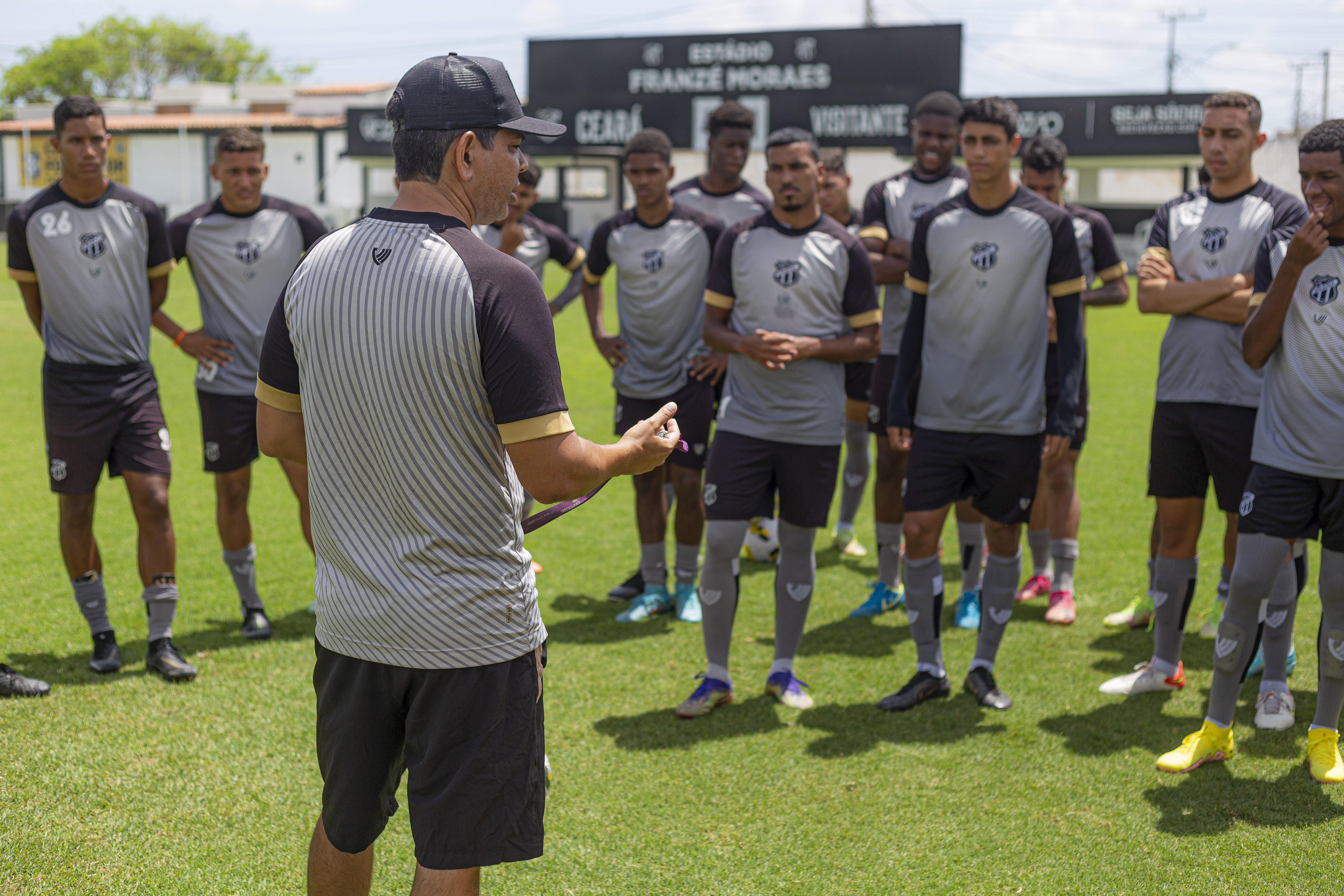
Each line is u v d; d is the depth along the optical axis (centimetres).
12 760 322
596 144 2938
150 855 273
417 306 174
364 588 186
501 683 187
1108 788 318
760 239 396
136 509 402
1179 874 270
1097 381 1205
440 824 187
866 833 291
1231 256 389
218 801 302
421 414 177
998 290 368
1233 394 384
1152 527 507
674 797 310
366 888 208
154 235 415
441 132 181
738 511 378
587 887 263
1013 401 372
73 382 393
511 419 177
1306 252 306
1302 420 315
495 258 179
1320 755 323
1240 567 325
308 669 406
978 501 388
